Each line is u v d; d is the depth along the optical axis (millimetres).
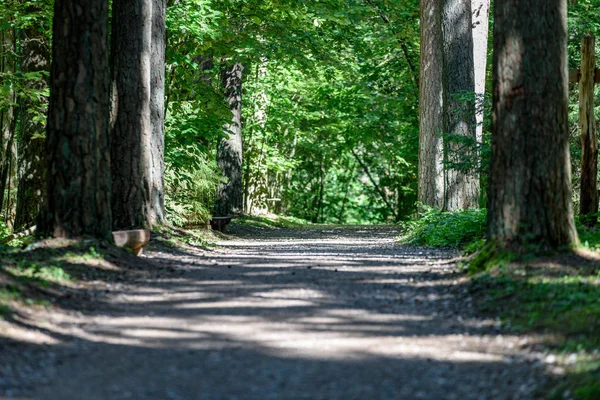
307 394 6105
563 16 10930
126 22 16625
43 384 6277
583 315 7883
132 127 16594
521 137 10828
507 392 6215
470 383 6430
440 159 24781
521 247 10727
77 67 12406
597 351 6809
